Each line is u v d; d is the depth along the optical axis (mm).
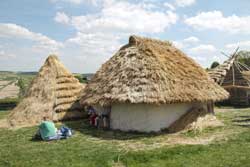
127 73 16781
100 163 10664
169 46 20344
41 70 22109
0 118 23000
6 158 11664
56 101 20578
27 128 18266
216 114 24609
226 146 12797
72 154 12016
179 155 11516
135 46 18391
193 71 18562
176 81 16594
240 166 10062
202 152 11898
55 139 14938
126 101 15664
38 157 11695
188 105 17391
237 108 30453
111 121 17609
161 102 15445
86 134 16188
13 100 33125
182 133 15883
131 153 11609
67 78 22000
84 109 21219
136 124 16531
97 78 19188
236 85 32938
